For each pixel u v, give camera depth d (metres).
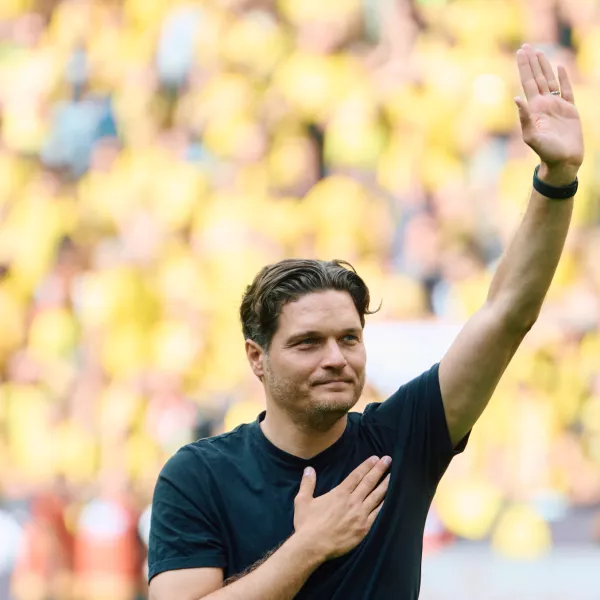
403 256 23.33
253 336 8.38
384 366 20.53
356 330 8.12
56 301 24.55
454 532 20.67
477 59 24.81
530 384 21.80
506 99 24.39
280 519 8.20
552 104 8.39
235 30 25.58
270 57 25.38
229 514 8.24
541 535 20.36
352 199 23.66
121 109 25.70
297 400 8.11
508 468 21.30
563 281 22.62
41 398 23.69
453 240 23.33
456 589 19.11
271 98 25.14
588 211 23.33
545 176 8.23
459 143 24.20
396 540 8.17
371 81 24.84
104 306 23.67
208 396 22.67
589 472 21.45
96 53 26.28
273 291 8.15
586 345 22.14
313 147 24.83
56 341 24.06
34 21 27.27
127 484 22.27
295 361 8.08
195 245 24.28
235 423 22.11
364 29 25.44
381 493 8.10
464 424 8.51
